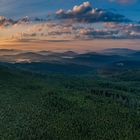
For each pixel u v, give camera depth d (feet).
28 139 563.07
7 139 545.85
